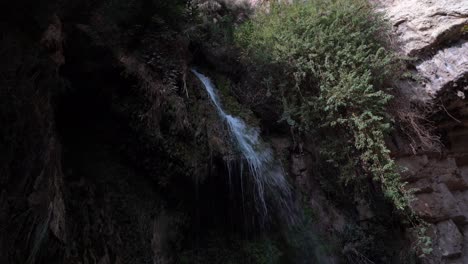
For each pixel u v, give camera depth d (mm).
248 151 4457
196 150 3980
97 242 2986
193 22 5086
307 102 4988
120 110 3820
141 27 4211
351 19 5312
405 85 5270
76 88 3676
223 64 5613
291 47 5305
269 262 4027
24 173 2252
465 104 5172
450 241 4711
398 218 4699
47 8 2898
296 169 5062
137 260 3234
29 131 2395
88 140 3705
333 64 4977
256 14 6461
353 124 4703
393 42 5457
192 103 4305
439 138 5430
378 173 4484
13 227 2076
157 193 3889
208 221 4211
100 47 3688
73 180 3188
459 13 4961
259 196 4383
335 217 4793
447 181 5266
